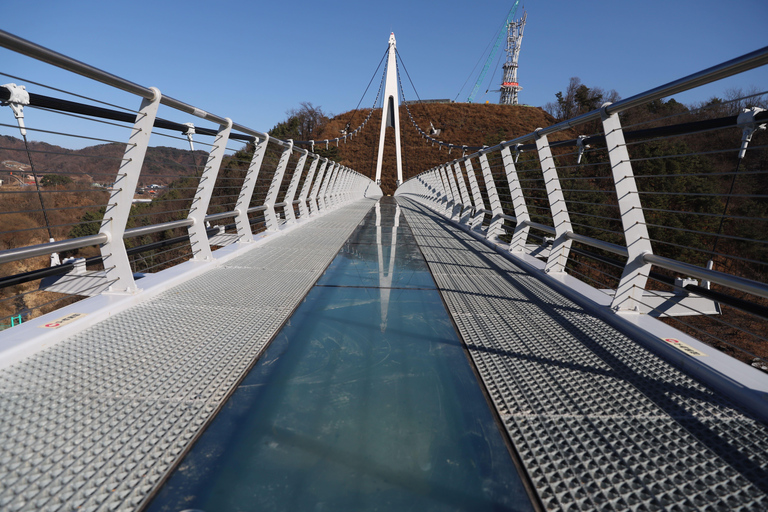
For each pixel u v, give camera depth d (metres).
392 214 8.44
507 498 0.86
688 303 2.06
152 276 2.45
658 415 1.16
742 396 1.24
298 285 2.48
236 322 1.82
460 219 6.47
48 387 1.21
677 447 1.02
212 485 0.87
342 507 0.82
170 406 1.14
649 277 2.24
